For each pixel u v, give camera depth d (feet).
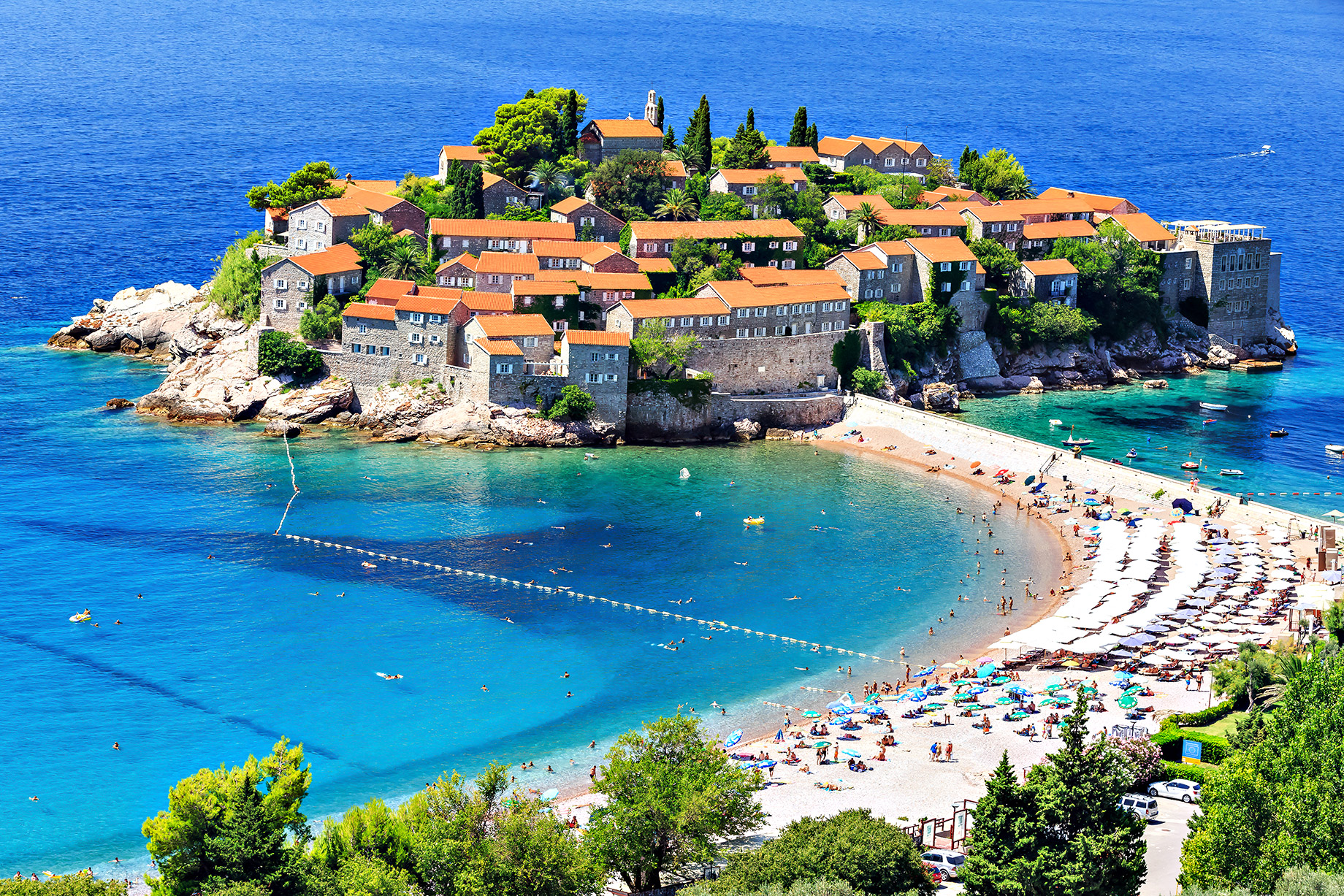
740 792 394.11
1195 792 425.28
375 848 374.22
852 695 531.50
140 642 561.02
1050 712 501.56
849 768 461.37
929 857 388.57
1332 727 377.09
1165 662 540.52
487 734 500.33
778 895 333.21
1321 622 558.97
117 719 502.38
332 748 488.02
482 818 377.50
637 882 394.52
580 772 473.67
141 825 440.86
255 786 366.02
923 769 461.78
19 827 437.58
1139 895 364.79
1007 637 563.07
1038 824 332.39
